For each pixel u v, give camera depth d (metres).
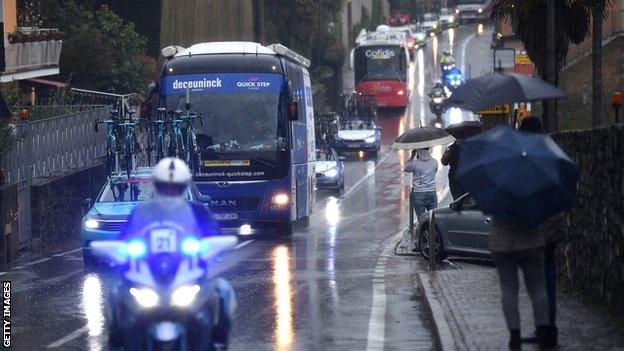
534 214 27.05
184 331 23.95
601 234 34.81
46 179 74.69
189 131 71.00
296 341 33.81
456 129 62.44
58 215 75.56
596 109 70.56
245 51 73.81
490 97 29.36
